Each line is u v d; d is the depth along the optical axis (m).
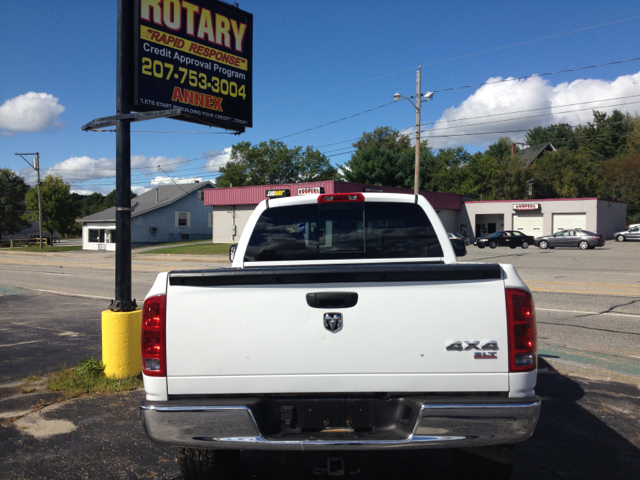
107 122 5.84
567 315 9.73
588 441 4.16
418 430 2.67
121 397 5.34
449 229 49.12
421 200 4.41
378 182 58.75
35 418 4.78
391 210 4.40
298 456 3.99
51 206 57.94
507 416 2.64
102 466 3.79
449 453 4.00
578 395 5.32
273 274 2.80
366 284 2.80
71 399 5.30
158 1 8.08
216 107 9.30
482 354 2.75
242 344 2.84
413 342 2.78
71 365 6.75
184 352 2.85
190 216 51.97
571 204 43.94
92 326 9.69
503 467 3.19
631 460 3.81
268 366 2.83
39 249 49.94
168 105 8.29
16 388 5.77
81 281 19.47
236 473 3.70
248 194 42.28
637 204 57.78
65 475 3.65
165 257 33.59
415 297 2.78
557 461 3.80
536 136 93.69
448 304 2.77
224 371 2.84
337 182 35.47
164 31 8.22
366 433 2.81
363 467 3.75
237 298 2.84
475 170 60.28
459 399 2.71
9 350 7.69
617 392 5.42
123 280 5.89
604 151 75.19
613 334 8.05
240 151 68.88
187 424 2.74
